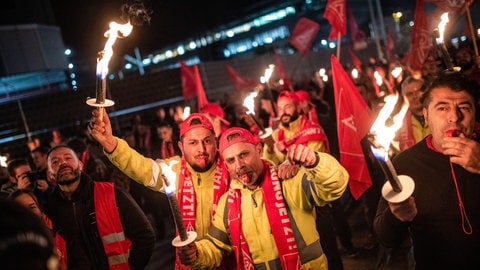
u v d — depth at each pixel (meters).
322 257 2.61
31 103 18.41
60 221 3.26
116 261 3.23
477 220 2.07
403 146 4.59
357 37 23.72
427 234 2.17
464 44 6.87
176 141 7.48
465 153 1.79
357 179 4.42
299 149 2.19
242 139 2.60
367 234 6.22
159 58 47.91
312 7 45.91
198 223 3.09
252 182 2.61
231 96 16.83
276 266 2.57
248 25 50.91
